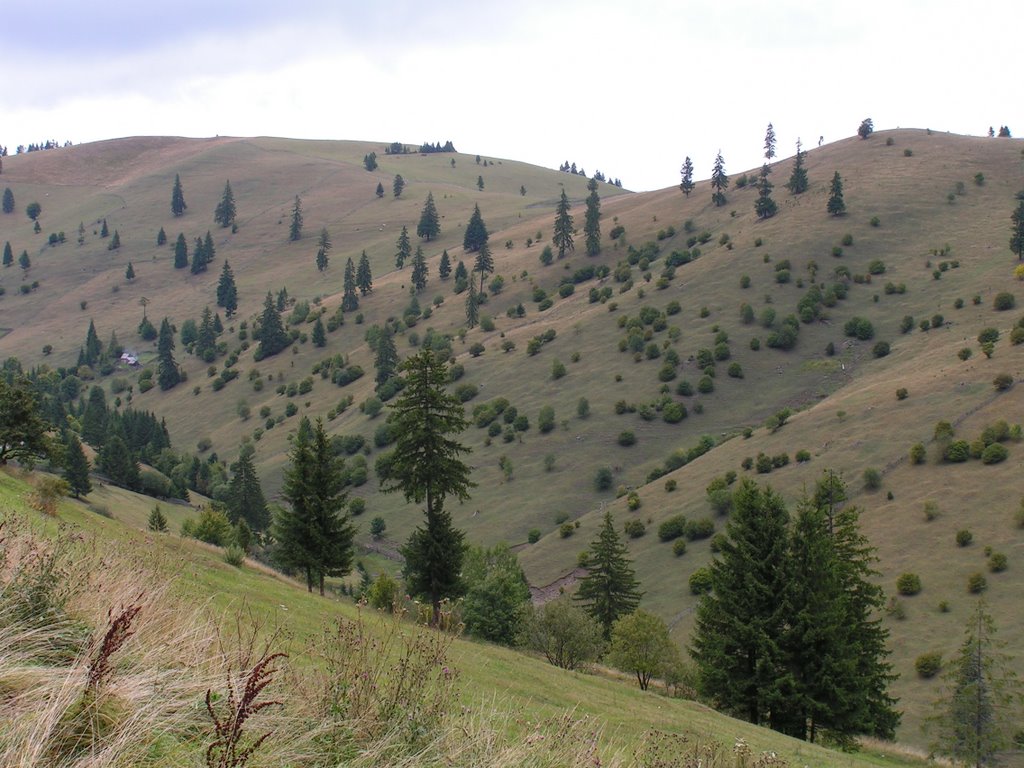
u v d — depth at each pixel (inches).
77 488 2834.6
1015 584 2273.6
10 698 203.9
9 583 262.1
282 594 805.9
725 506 3267.7
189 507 4077.3
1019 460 2805.1
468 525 4106.8
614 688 1001.5
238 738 188.7
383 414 5556.1
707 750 350.3
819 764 722.2
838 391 4503.0
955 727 1301.7
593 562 2456.9
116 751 187.5
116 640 219.3
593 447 4579.2
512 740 284.0
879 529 2751.0
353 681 271.0
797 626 1217.4
